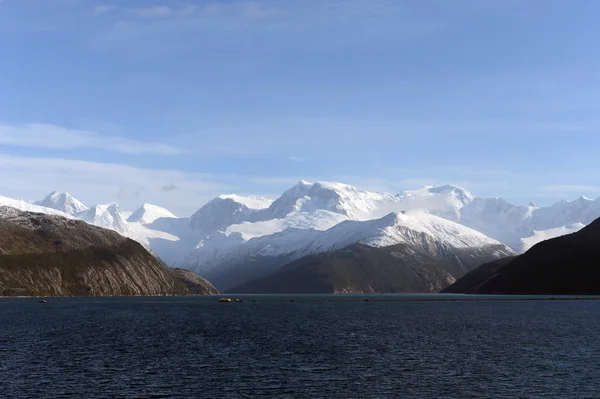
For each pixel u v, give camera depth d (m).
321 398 83.06
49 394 83.94
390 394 85.19
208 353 117.75
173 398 82.50
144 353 117.44
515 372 99.25
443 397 83.88
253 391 86.31
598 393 85.75
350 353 118.44
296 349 123.69
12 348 123.44
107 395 83.75
